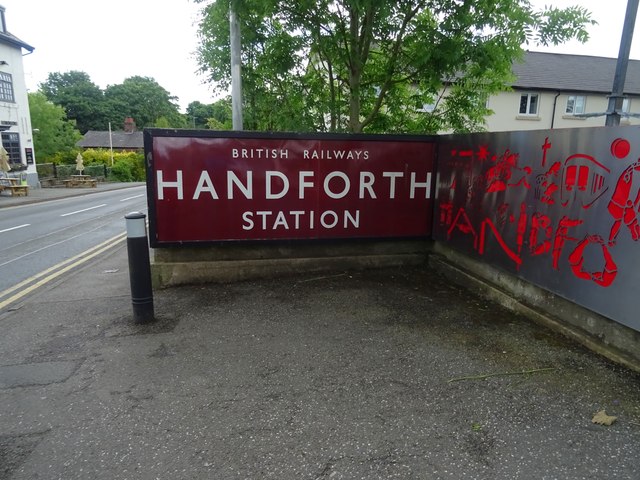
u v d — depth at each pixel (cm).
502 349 384
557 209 408
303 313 471
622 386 323
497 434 271
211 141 551
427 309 480
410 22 666
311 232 596
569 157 392
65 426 281
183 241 562
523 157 451
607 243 355
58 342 407
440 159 609
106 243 993
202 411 297
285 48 681
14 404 305
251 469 242
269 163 568
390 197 614
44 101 4631
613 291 352
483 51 619
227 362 365
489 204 509
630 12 414
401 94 780
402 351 382
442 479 234
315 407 301
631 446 260
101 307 502
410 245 644
